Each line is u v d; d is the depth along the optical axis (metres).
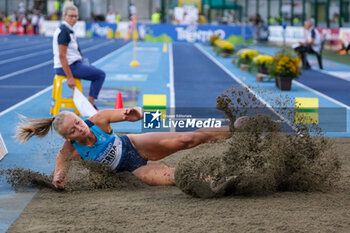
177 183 12.28
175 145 13.45
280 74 34.88
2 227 10.16
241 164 12.16
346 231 9.77
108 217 10.66
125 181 13.62
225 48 66.31
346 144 18.92
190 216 10.70
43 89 34.28
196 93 33.03
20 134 13.96
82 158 13.23
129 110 13.11
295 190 12.97
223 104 13.20
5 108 26.58
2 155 16.45
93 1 136.38
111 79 40.31
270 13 129.25
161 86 36.62
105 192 12.85
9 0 138.62
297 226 10.02
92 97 24.72
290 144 12.89
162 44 94.38
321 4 117.12
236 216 10.69
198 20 116.69
